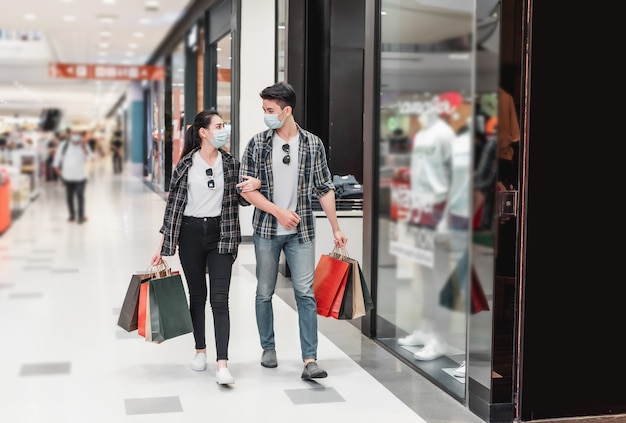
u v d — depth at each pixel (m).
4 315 5.30
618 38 3.18
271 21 8.96
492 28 3.11
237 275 6.97
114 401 3.47
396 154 11.58
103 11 14.59
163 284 3.63
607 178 3.21
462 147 11.89
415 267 10.27
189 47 14.17
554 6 3.10
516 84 3.10
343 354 4.36
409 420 3.25
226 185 3.75
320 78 7.29
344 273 3.77
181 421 3.21
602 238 3.22
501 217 3.14
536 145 3.12
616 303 3.27
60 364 4.08
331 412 3.35
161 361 4.16
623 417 3.28
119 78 24.03
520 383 3.20
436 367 4.02
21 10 15.03
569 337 3.22
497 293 3.16
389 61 4.68
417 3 8.62
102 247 9.09
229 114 9.47
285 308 5.62
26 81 23.88
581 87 3.15
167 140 16.80
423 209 11.09
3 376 3.85
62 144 12.30
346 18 7.29
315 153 3.80
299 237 3.78
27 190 15.72
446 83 11.89
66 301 5.82
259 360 4.21
